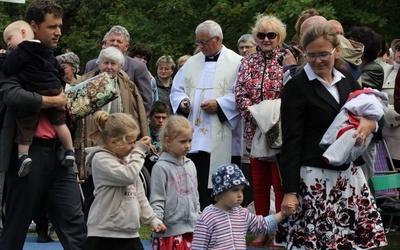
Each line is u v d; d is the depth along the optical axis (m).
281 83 8.40
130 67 9.49
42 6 6.85
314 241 6.09
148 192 9.07
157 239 6.77
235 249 6.10
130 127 6.22
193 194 6.87
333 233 6.07
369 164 7.26
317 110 6.07
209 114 8.63
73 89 7.21
